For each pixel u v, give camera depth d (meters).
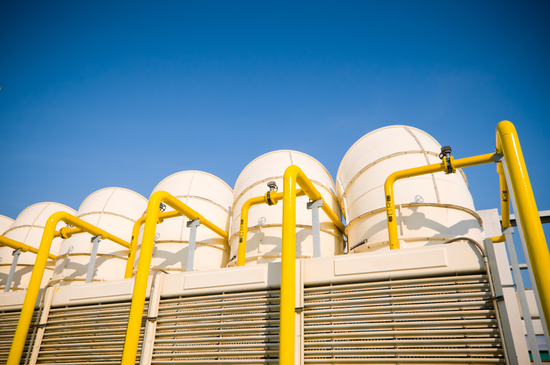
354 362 9.18
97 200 22.91
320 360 9.43
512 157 9.00
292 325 9.33
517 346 8.09
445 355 8.52
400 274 9.68
